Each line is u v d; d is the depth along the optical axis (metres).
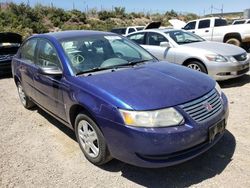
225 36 14.09
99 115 3.56
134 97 3.43
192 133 3.33
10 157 4.38
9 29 29.89
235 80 7.94
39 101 5.31
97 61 4.52
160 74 4.04
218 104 3.80
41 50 5.14
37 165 4.11
